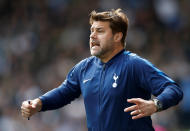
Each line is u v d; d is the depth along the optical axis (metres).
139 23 33.34
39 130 26.00
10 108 27.22
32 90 28.08
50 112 26.25
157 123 23.22
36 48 32.16
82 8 34.50
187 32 33.06
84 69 10.03
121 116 9.39
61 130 25.94
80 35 32.12
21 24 34.06
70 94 10.34
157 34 32.50
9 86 28.81
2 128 26.14
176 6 34.53
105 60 9.79
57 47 31.78
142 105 8.52
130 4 34.22
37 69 30.44
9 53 31.91
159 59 29.83
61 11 34.84
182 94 9.08
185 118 25.75
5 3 35.47
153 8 34.31
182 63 29.33
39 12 34.88
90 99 9.69
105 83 9.53
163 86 9.05
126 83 9.41
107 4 34.09
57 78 28.88
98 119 9.52
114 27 9.66
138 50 31.09
